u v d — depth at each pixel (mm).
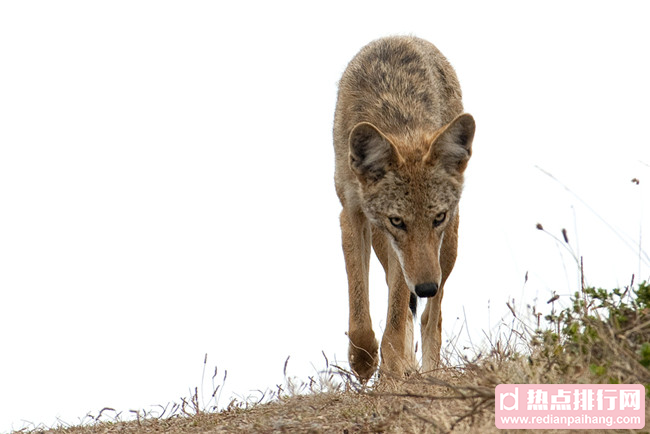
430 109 13211
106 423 11375
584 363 7801
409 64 13508
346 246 12625
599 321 7719
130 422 11180
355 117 13094
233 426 9453
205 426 9852
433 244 11672
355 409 9305
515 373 8086
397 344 12047
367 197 11922
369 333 12156
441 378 9656
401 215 11586
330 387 10266
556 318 8859
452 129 11664
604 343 7641
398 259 11883
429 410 8180
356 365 12219
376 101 13023
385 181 11664
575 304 8633
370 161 11727
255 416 9812
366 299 12383
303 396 10297
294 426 8797
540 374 7898
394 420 8289
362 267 12641
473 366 8398
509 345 9203
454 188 11867
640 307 8273
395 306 12203
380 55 13695
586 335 8094
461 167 11961
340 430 8422
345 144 13102
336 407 9695
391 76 13297
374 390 9906
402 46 13797
